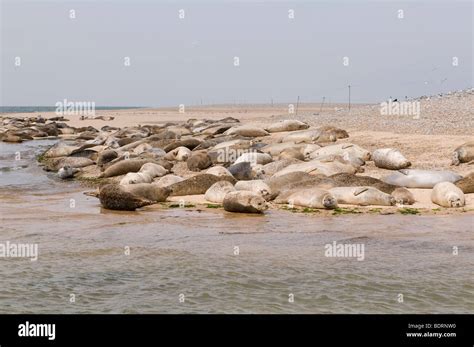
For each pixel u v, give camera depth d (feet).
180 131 131.23
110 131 170.19
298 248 40.14
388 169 69.56
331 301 29.86
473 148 67.15
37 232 46.37
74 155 97.25
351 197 55.72
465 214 50.72
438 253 38.19
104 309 29.09
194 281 33.17
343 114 134.10
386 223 47.83
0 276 34.37
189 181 63.82
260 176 68.49
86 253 39.45
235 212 54.39
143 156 89.61
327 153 76.33
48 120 233.76
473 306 28.99
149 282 33.09
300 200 56.13
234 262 36.83
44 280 33.60
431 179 60.03
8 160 106.42
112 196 56.59
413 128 96.12
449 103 123.44
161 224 49.37
